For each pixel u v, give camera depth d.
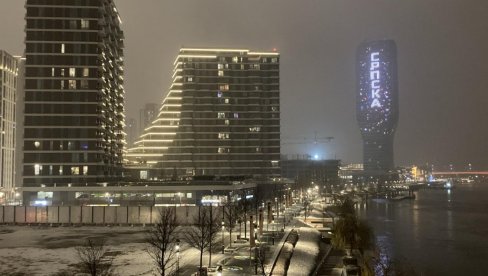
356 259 93.25
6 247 100.69
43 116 194.88
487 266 118.00
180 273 77.56
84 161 195.12
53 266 81.50
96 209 138.50
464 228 194.75
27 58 196.12
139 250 96.44
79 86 197.12
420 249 140.00
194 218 123.75
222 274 77.56
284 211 192.00
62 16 198.75
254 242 103.44
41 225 136.88
